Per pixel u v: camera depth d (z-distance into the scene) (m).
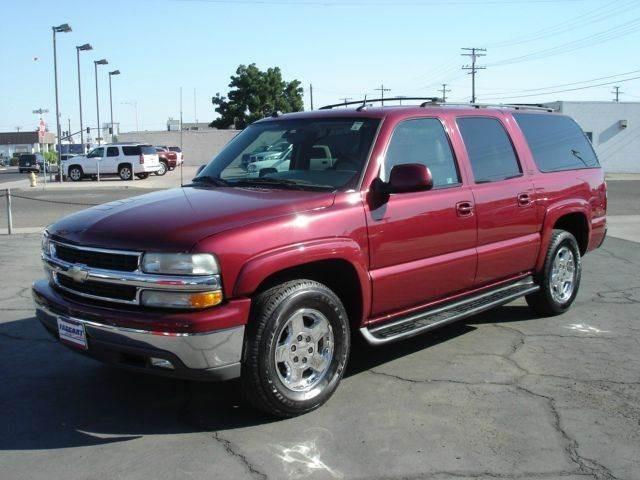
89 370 5.11
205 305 3.69
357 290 4.44
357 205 4.39
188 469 3.53
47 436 3.96
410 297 4.80
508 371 5.01
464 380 4.81
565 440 3.85
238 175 5.06
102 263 3.93
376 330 4.64
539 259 6.11
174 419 4.18
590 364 5.18
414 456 3.66
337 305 4.26
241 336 3.81
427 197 4.84
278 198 4.29
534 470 3.51
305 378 4.19
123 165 35.62
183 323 3.64
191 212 4.07
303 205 4.18
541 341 5.77
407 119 4.97
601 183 7.04
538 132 6.36
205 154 64.69
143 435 3.96
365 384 4.73
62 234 4.24
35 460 3.65
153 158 36.97
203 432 3.98
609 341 5.78
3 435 3.97
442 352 5.46
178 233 3.78
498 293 5.73
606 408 4.31
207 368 3.73
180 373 3.76
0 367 5.18
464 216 5.11
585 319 6.51
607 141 52.31
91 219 4.25
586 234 6.79
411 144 4.94
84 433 3.99
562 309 6.56
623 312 6.78
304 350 4.15
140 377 4.94
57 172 39.62
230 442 3.84
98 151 35.78
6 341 5.82
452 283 5.12
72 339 4.06
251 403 4.02
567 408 4.31
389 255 4.57
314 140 4.94
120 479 3.44
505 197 5.54
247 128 5.78
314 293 4.11
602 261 9.84
